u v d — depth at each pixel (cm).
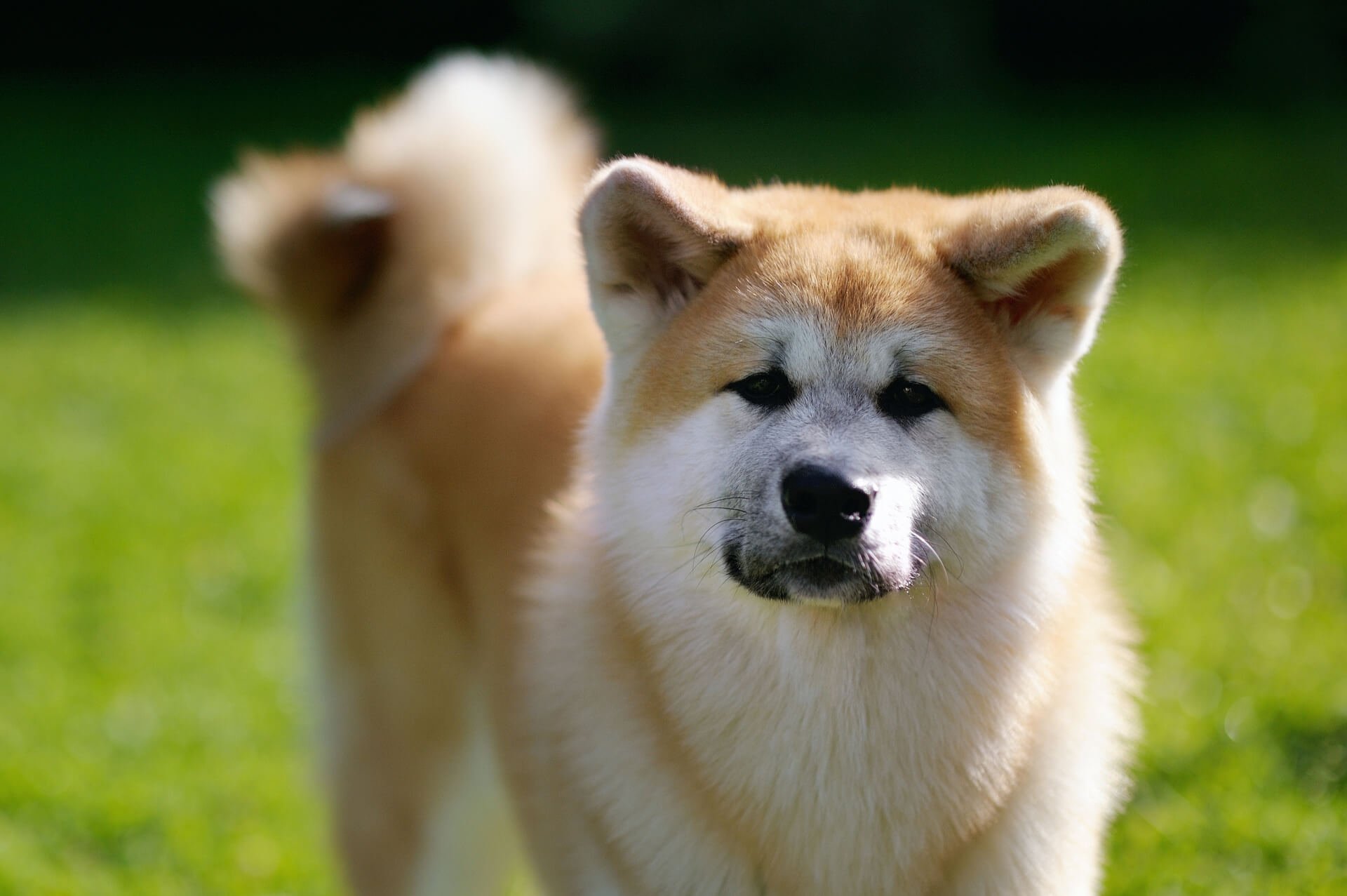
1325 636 727
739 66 2609
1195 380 1142
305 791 676
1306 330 1259
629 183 429
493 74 653
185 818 649
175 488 1037
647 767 427
